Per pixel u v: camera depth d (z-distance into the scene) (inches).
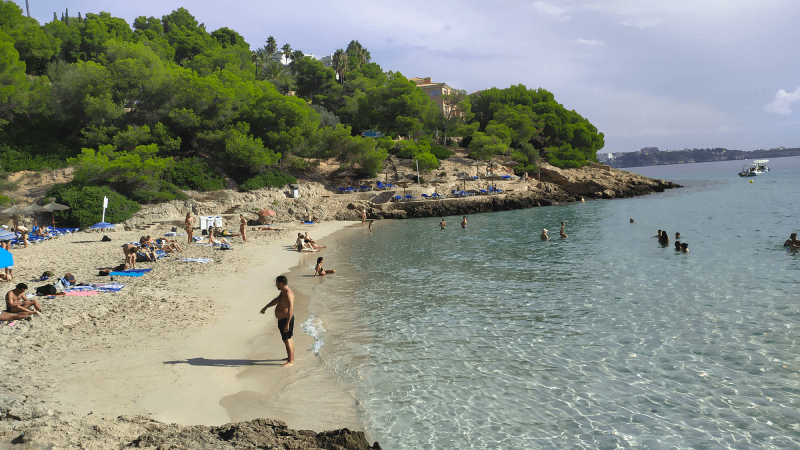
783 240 1115.9
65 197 1649.9
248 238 1469.0
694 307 615.5
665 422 334.6
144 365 419.2
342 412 350.3
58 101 2234.3
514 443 309.3
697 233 1305.4
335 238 1545.3
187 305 629.0
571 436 317.7
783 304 611.2
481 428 328.5
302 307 668.1
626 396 376.2
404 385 399.5
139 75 2294.5
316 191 2506.2
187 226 1293.1
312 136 2600.9
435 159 2950.3
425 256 1108.5
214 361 439.2
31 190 1867.6
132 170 1862.7
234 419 330.6
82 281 746.2
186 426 297.1
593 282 781.3
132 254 863.7
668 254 1008.9
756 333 509.4
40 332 478.3
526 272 882.1
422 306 660.1
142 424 297.4
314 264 1022.4
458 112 4480.8
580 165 3661.4
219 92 2363.4
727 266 856.9
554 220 1857.8
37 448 250.8
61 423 286.4
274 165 2605.8
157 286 732.0
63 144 2207.2
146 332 511.2
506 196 2549.2
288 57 4699.8
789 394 370.0
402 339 519.5
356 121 3528.5
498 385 399.2
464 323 576.4
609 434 319.9
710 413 345.7
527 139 3705.7
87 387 366.9
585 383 401.4
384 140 3102.9
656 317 579.5
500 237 1423.5
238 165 2463.1
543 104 4160.9
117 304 613.3
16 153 2047.2
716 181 4382.4
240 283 794.2
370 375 420.2
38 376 381.1
